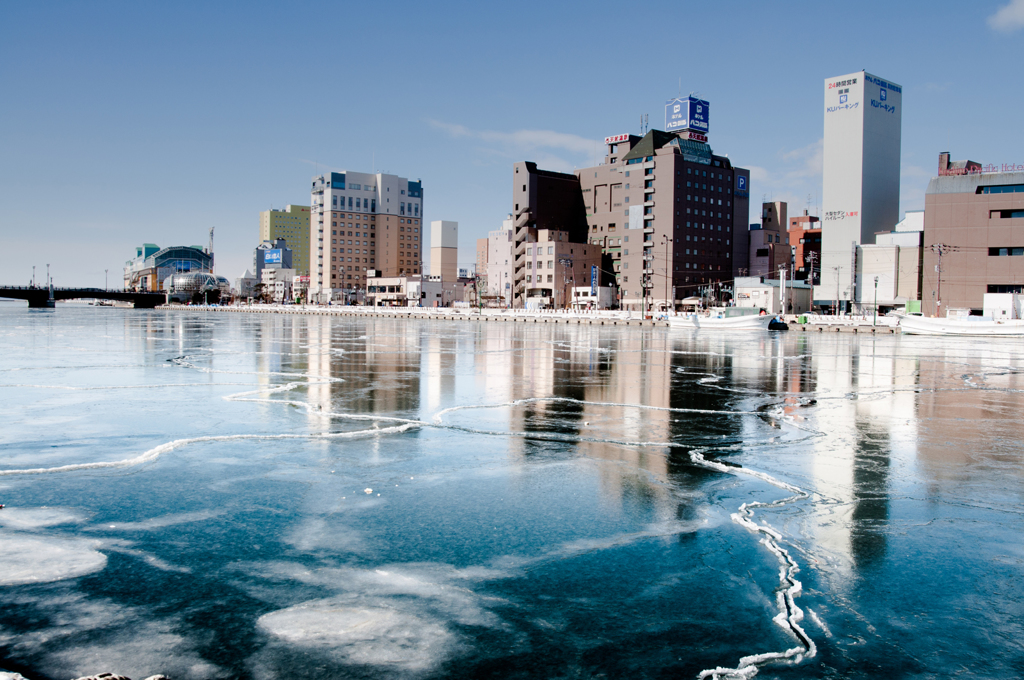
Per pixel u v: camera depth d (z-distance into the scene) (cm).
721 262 19825
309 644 866
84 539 1203
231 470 1639
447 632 898
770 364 4531
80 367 3906
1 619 922
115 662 823
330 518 1313
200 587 1020
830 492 1491
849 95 17438
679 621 930
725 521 1309
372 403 2662
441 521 1300
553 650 858
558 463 1728
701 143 19712
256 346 5775
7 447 1869
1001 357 5234
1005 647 870
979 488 1524
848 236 17388
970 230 12756
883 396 3003
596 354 5281
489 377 3588
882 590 1022
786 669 819
